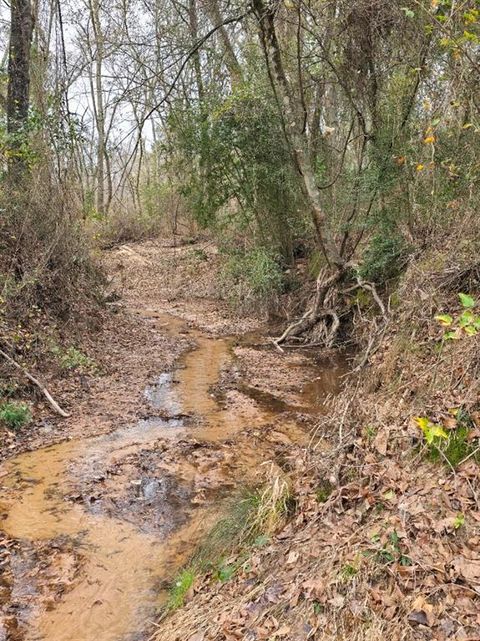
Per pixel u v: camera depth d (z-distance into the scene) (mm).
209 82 15336
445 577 3350
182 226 24938
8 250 10273
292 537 4410
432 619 3117
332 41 10656
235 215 16828
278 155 14422
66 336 10672
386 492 4309
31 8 12477
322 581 3686
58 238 11055
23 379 8516
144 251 22562
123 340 12445
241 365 11133
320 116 14664
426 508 3926
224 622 3750
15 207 10672
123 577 4773
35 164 10992
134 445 7289
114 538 5305
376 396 5977
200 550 4930
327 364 11062
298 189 14242
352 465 4801
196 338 13430
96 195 26234
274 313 15195
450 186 8648
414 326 6656
